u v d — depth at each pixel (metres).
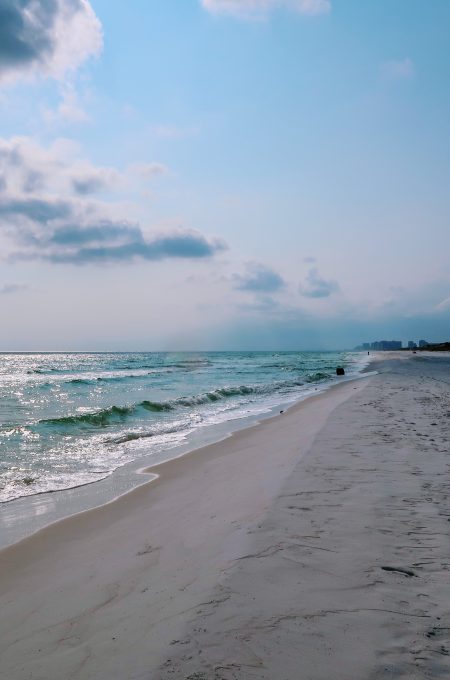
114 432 12.32
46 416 15.97
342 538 4.08
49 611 3.30
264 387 26.19
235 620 2.80
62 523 5.52
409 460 7.06
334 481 5.99
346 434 9.45
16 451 9.94
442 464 6.77
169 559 4.04
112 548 4.56
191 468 8.29
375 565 3.52
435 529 4.25
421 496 5.28
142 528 5.12
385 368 43.28
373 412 12.72
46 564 4.28
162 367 57.91
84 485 7.37
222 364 67.19
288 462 7.41
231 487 6.48
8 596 3.63
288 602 2.99
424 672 2.30
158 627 2.84
